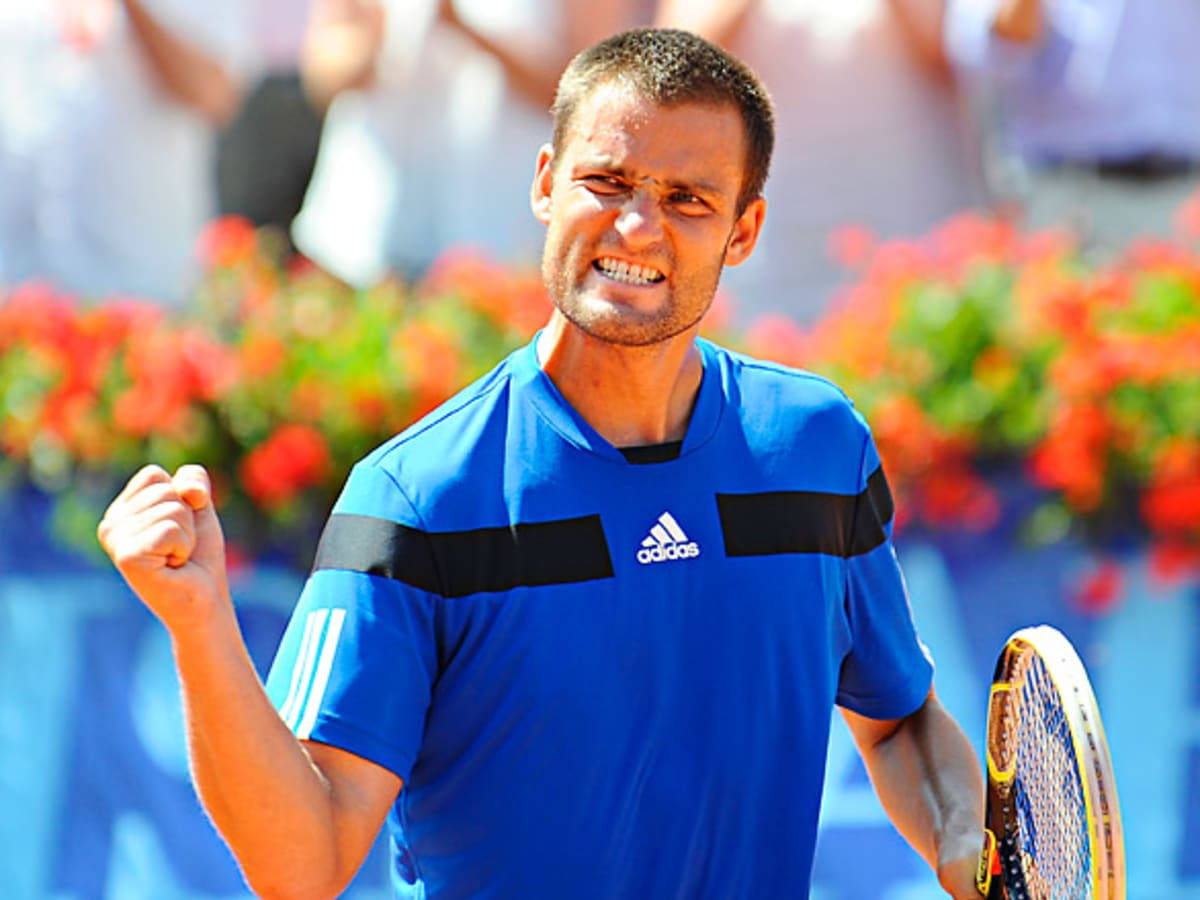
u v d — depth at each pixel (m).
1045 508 17.50
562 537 9.06
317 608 8.88
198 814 17.41
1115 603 17.52
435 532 8.93
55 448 17.41
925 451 17.41
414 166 22.48
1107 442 17.31
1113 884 8.47
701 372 9.63
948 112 21.69
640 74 8.84
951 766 10.42
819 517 9.60
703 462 9.39
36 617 17.53
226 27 21.84
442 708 9.06
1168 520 17.34
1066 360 17.47
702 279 8.95
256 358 17.28
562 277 8.98
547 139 21.83
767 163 9.38
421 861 9.38
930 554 17.53
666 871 9.23
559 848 9.05
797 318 21.44
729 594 9.28
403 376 17.41
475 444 9.14
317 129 22.73
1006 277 18.86
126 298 20.58
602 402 9.26
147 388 17.19
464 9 21.75
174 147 21.84
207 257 19.38
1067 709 8.71
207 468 17.22
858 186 21.33
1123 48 21.77
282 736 8.15
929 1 21.22
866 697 10.38
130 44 21.39
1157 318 18.11
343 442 17.28
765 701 9.36
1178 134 21.98
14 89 21.22
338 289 19.59
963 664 17.52
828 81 21.27
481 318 18.67
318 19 22.45
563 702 8.97
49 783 17.44
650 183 8.80
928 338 17.88
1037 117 22.14
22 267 21.25
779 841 9.52
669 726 9.16
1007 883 9.71
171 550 7.70
